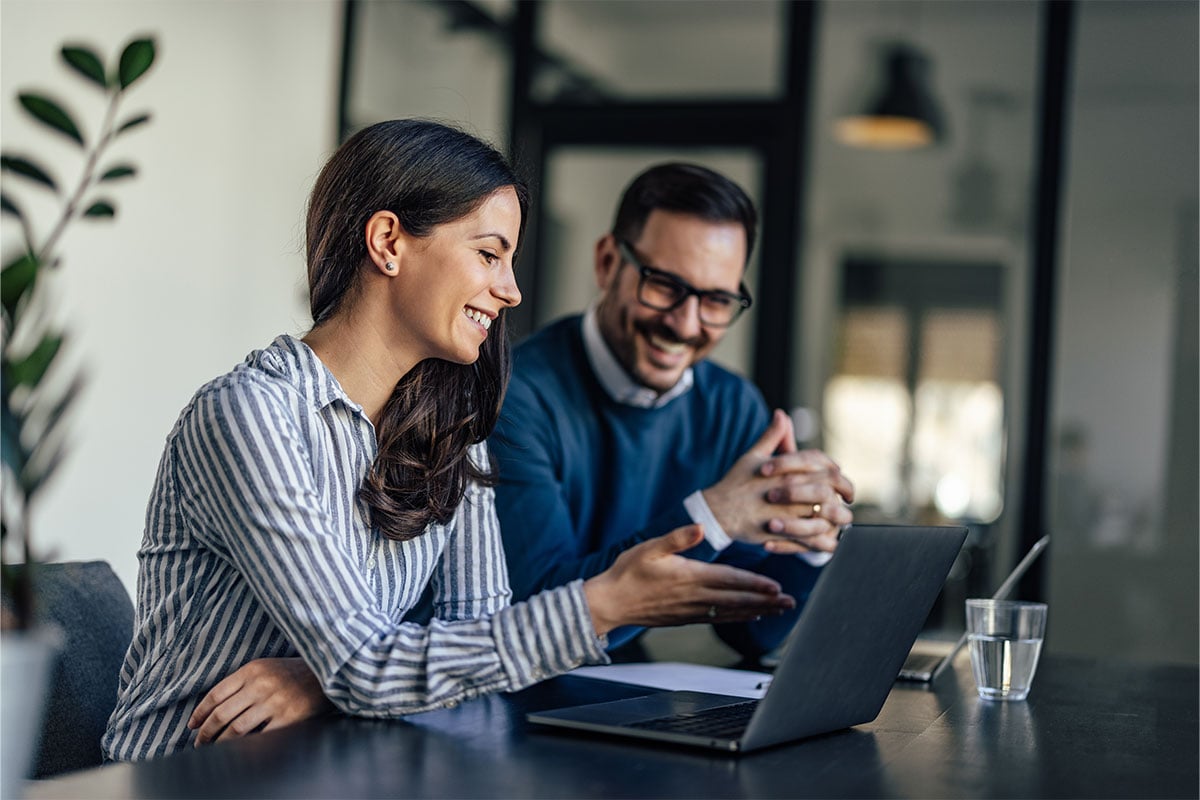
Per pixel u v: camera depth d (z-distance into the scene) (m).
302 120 4.34
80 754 1.48
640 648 1.96
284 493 1.27
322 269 1.43
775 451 1.90
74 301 3.41
